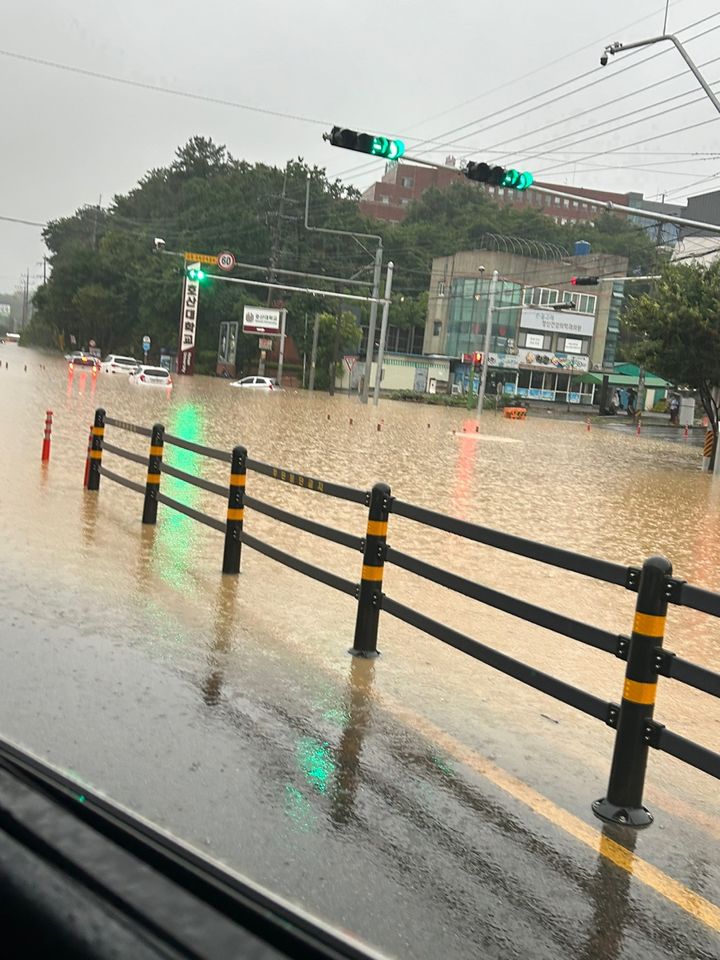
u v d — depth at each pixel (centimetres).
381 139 1733
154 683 498
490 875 335
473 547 1171
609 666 693
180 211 11181
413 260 10681
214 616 670
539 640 754
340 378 8650
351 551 1059
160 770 382
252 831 338
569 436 4703
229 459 831
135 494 1251
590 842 375
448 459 2520
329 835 347
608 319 8450
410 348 10494
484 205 12225
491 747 475
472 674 614
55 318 11819
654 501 2011
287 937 143
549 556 446
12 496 1130
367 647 616
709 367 3319
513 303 8125
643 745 402
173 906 104
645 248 10781
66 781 186
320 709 496
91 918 98
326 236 10069
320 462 2125
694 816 425
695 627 880
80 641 560
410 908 301
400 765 432
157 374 5516
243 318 8375
